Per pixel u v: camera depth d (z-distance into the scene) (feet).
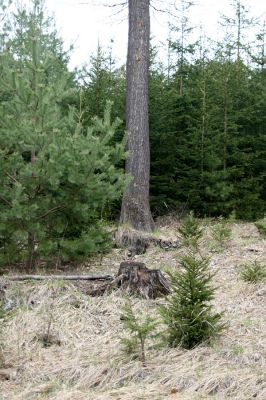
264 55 61.46
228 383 15.90
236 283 26.03
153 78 52.49
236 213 48.44
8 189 26.22
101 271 29.48
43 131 26.25
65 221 28.19
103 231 32.32
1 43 30.45
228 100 48.80
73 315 21.59
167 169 51.42
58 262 29.63
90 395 15.47
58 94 27.22
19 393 16.03
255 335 19.51
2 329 20.25
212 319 18.70
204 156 48.26
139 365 17.19
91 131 26.32
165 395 15.42
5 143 26.11
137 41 41.16
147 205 41.39
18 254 28.19
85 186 26.45
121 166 49.08
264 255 31.01
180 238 35.09
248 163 48.55
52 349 19.07
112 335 20.07
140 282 24.31
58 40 31.58
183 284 19.54
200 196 49.26
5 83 26.66
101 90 49.01
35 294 23.31
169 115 50.47
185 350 18.30
